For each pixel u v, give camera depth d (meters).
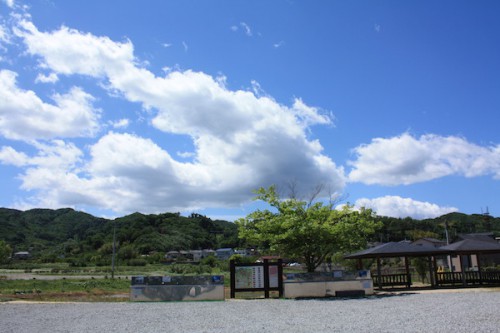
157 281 19.03
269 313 13.62
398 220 92.94
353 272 20.52
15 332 10.34
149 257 97.81
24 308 15.98
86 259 97.44
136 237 125.31
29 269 69.94
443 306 14.21
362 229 21.64
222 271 63.62
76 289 31.19
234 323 11.46
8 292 25.17
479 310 12.78
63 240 148.75
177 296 18.89
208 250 122.81
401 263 48.25
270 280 20.12
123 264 87.88
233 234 150.75
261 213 21.84
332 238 20.81
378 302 16.36
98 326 11.20
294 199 22.44
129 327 10.98
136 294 18.91
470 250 22.81
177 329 10.55
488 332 9.06
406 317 11.77
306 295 19.98
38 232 149.88
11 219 149.62
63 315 13.69
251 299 19.36
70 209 175.75
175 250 118.19
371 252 22.20
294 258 22.42
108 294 25.56
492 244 23.73
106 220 169.38
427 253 22.31
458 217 93.81
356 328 10.09
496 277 23.45
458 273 25.30
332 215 21.03
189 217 155.75
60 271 64.62
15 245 129.62
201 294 18.98
